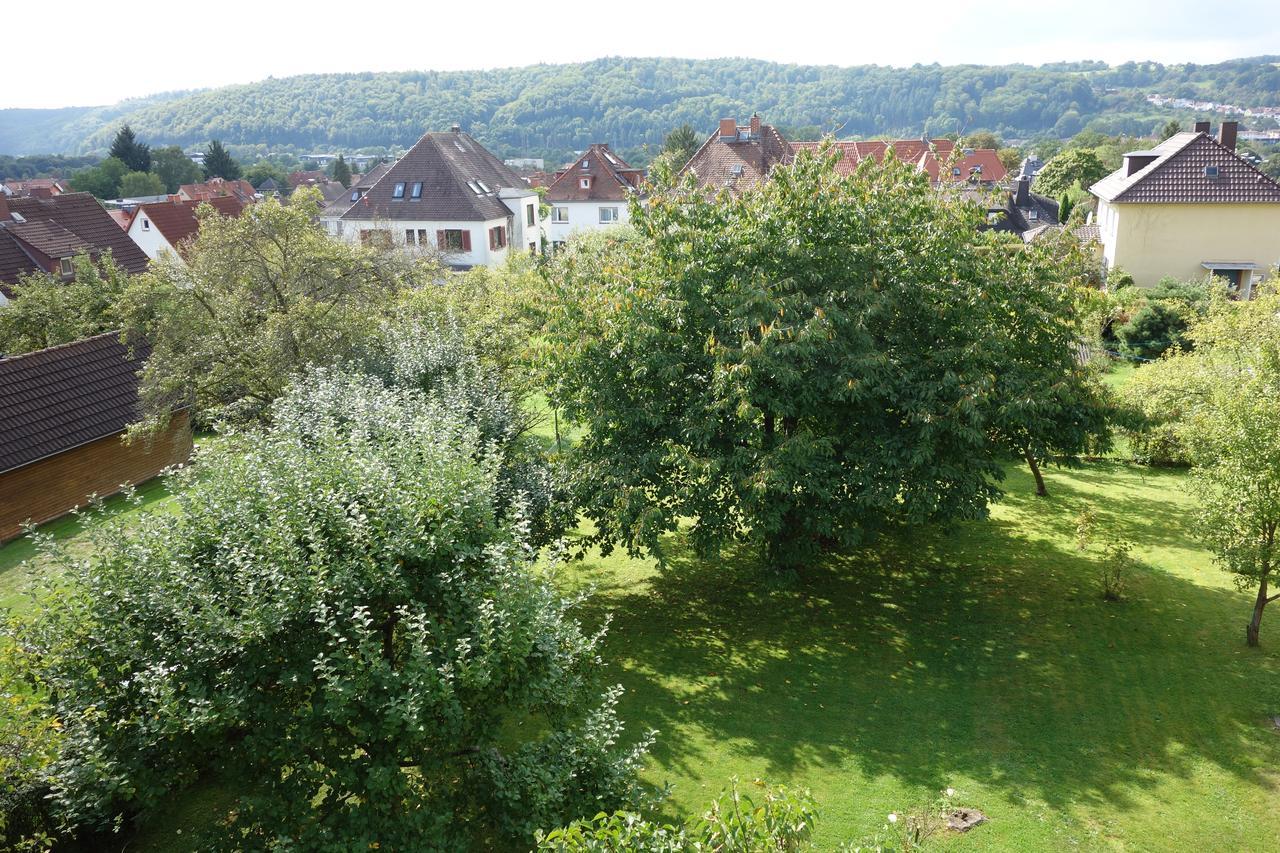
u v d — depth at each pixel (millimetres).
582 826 6066
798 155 13391
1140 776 9484
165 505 8898
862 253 12602
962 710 10977
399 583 7746
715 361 12109
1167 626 12922
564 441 22000
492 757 8094
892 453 11961
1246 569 11234
